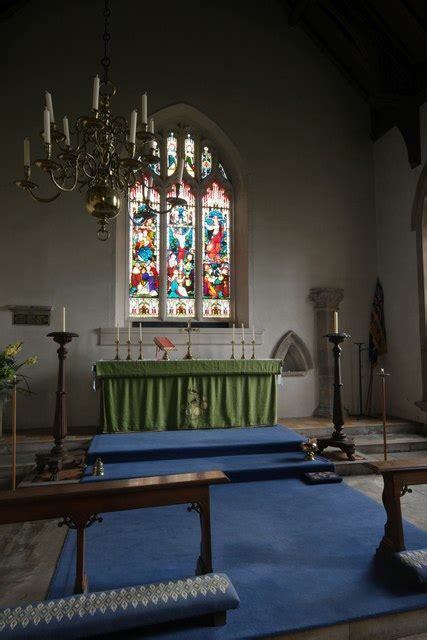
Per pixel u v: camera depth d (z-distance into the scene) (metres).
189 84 7.87
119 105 7.55
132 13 7.75
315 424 7.04
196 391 6.33
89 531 3.66
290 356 7.99
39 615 2.19
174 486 2.57
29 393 6.82
